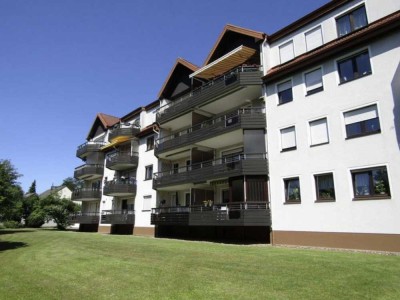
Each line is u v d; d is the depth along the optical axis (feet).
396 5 55.16
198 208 80.38
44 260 44.55
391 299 22.48
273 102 69.21
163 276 30.30
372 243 49.11
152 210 101.30
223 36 84.58
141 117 120.37
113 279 29.94
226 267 33.88
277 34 73.26
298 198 61.11
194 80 98.99
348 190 53.42
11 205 72.33
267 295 23.52
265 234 67.46
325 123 59.26
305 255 42.19
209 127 80.33
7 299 24.44
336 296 23.12
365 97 53.88
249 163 67.77
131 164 114.73
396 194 47.73
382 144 50.57
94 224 140.97
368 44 54.80
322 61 61.46
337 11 63.52
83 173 143.43
